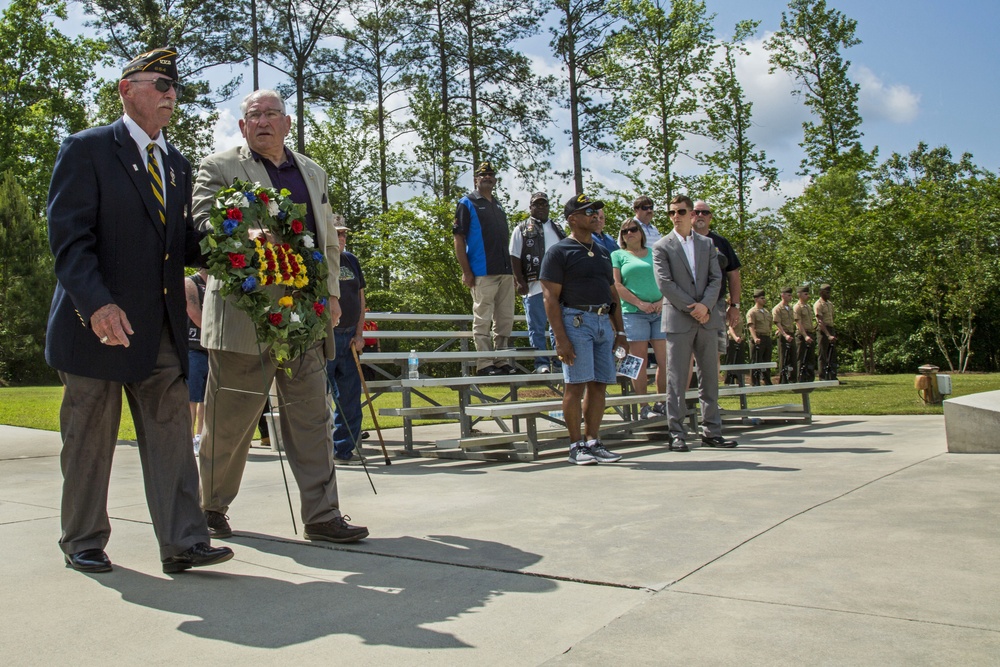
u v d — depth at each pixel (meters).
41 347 28.33
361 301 6.86
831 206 30.58
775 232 29.83
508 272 8.57
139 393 3.33
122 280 3.24
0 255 28.38
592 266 6.21
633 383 8.50
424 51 32.88
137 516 4.48
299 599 2.87
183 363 3.39
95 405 3.30
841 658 2.16
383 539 3.75
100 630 2.59
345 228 6.90
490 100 32.62
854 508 4.00
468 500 4.70
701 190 26.23
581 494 4.74
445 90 33.09
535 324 8.85
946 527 3.55
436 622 2.57
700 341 7.09
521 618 2.57
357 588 2.98
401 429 10.27
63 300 3.28
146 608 2.81
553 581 2.96
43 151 36.12
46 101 35.91
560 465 6.23
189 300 7.61
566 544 3.48
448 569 3.18
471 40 32.16
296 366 3.75
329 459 3.84
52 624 2.66
